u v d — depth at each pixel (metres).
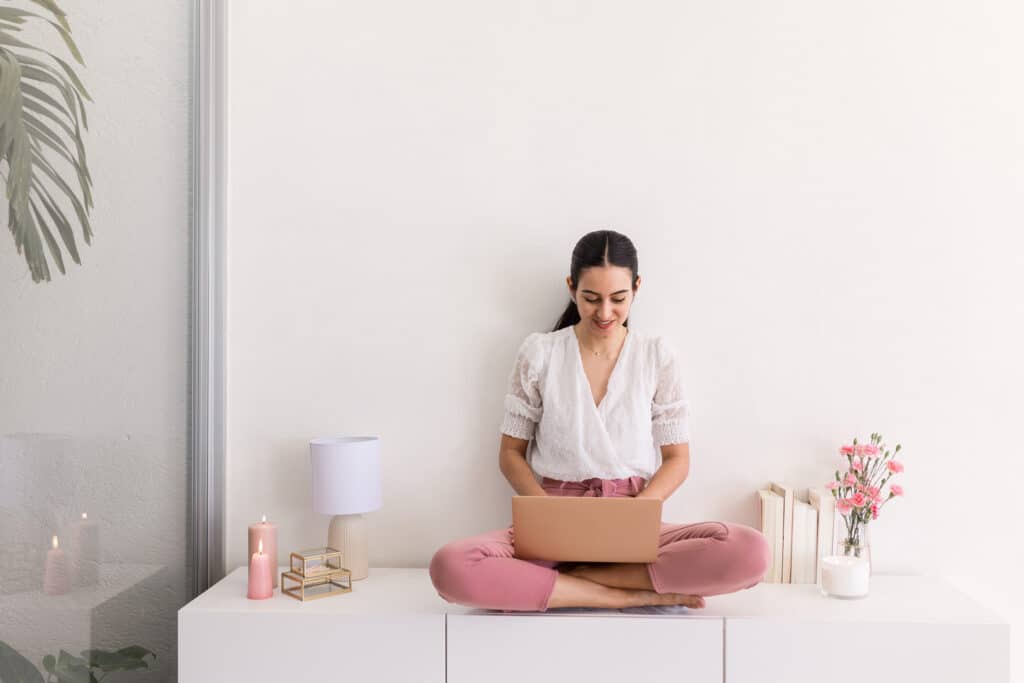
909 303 2.15
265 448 2.21
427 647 1.79
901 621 1.74
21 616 1.48
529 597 1.74
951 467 2.13
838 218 2.15
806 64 2.16
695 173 2.17
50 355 1.55
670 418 2.05
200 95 2.16
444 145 2.20
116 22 1.76
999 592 2.12
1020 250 2.13
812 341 2.15
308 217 2.21
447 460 2.20
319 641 1.81
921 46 2.15
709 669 1.76
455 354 2.20
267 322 2.21
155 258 1.93
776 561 2.03
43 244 1.52
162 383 1.97
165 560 2.00
